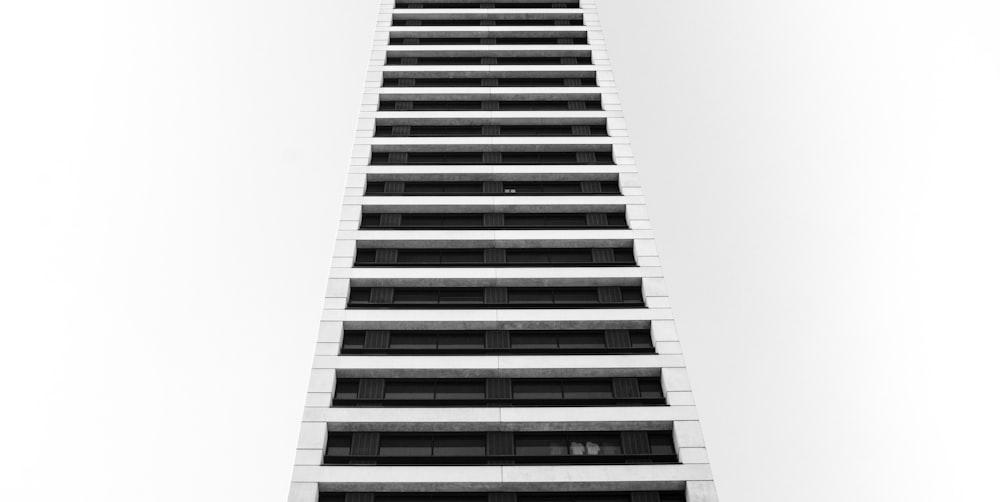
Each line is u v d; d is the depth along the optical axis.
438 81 63.31
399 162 56.28
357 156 56.09
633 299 48.47
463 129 59.59
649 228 51.78
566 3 72.25
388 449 41.09
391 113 59.84
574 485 39.28
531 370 44.00
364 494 38.94
